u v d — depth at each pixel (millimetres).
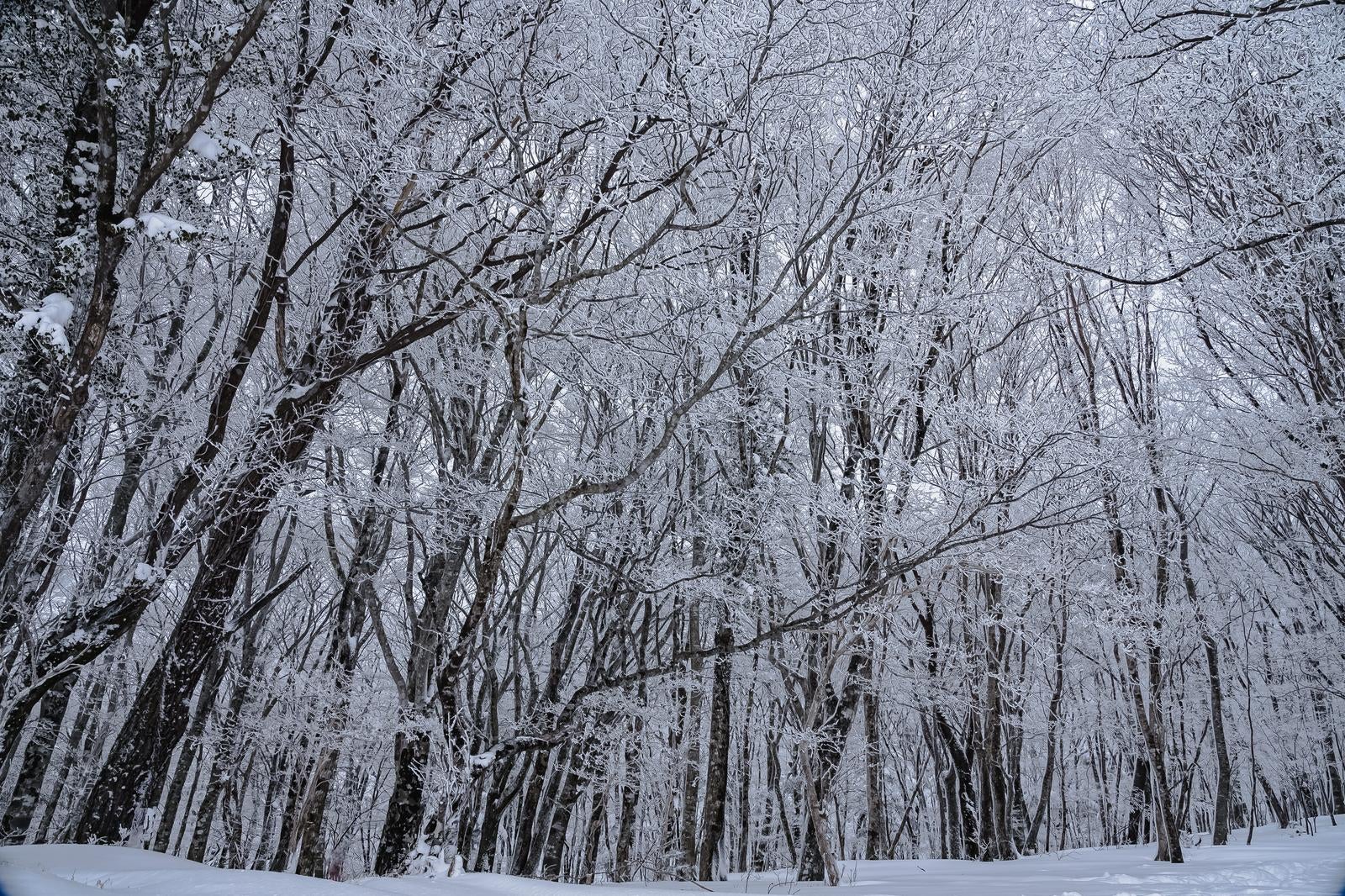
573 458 12508
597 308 10508
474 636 7688
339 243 10664
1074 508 8930
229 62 6996
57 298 7020
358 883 6367
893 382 10508
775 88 7820
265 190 10695
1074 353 13578
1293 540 14406
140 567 8742
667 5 7270
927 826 30625
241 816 19906
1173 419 13625
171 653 10172
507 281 9859
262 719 14156
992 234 10680
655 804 20047
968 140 9344
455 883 6656
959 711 15781
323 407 9969
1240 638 20625
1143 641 10742
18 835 12820
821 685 10047
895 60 8602
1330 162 9055
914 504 10633
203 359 11766
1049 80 8664
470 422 12227
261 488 9883
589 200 8922
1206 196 9898
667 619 16859
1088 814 30016
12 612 8219
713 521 11078
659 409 10906
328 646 17547
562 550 17984
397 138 8711
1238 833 23391
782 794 16688
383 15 8258
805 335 9914
